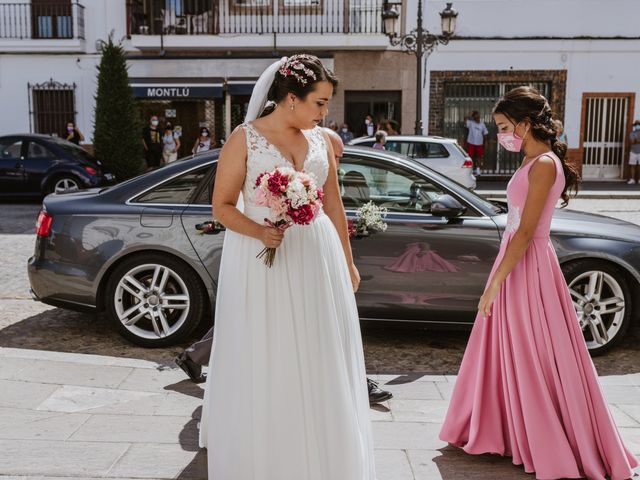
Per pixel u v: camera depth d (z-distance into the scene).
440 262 4.91
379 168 5.08
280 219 2.54
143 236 4.95
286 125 2.73
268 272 2.69
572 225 5.00
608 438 2.97
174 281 5.09
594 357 5.04
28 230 10.54
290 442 2.67
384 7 18.56
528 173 2.96
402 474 3.05
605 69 19.09
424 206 5.01
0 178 14.39
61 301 5.12
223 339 2.76
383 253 4.91
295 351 2.68
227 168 2.70
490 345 3.16
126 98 16.31
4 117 19.94
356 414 2.79
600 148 19.53
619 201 15.05
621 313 4.97
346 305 2.85
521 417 3.04
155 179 5.12
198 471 3.04
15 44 19.47
